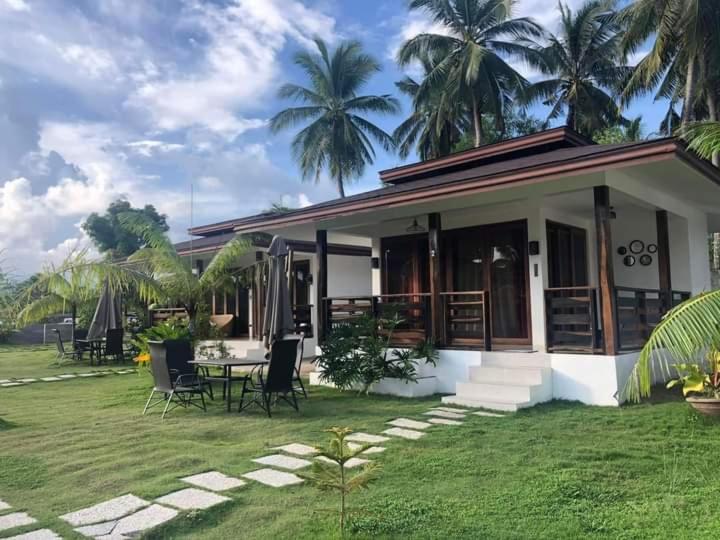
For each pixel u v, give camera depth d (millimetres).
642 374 4773
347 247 16125
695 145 6250
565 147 11266
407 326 11820
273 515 3721
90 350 15102
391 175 13523
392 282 12219
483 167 10953
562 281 10367
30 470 4816
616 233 11516
